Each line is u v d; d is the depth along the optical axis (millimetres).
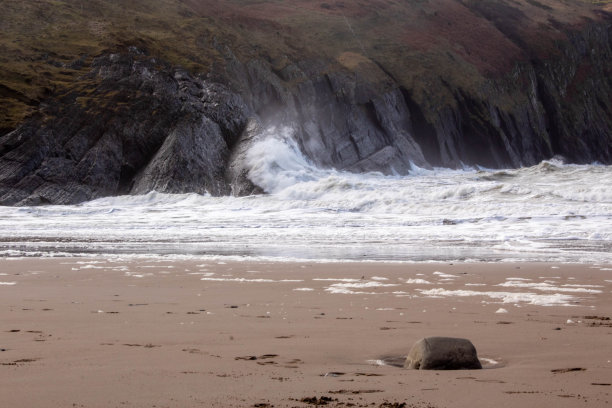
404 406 3867
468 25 92062
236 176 47094
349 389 4293
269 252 18156
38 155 44438
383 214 32844
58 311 8180
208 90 51906
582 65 101125
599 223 26562
